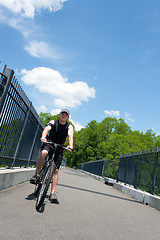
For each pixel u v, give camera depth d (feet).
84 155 250.37
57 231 8.85
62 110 13.02
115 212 15.38
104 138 227.81
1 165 17.21
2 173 14.48
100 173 74.79
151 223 14.06
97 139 230.48
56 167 13.51
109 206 17.54
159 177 25.20
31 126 23.67
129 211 17.13
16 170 18.89
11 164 19.25
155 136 187.42
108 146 172.24
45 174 11.82
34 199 13.85
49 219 10.26
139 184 31.55
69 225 9.98
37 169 12.53
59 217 10.96
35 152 29.58
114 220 12.78
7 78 13.84
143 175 30.81
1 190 14.87
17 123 18.13
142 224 13.21
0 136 15.46
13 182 17.49
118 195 28.81
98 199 20.44
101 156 220.23
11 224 8.59
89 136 238.07
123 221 12.98
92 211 14.10
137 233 10.92
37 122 26.61
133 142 157.89
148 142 176.24
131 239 9.73
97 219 12.20
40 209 11.69
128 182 37.81
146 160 30.81
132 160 37.96
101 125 224.12
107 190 33.55
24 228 8.43
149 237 10.63
